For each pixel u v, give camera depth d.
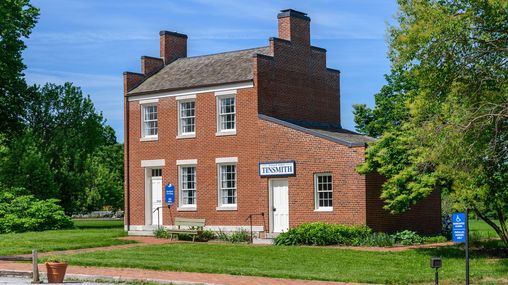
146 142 39.25
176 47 42.47
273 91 36.12
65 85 54.69
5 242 32.47
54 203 47.00
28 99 53.16
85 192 54.41
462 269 22.67
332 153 32.28
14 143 50.66
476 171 22.88
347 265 23.80
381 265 23.77
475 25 23.59
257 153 34.97
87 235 35.94
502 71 23.47
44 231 39.91
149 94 39.25
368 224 31.19
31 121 53.38
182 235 34.81
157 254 27.27
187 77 38.56
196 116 37.34
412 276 21.06
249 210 35.12
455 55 23.53
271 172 34.28
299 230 31.06
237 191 35.62
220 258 25.84
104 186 62.38
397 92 45.31
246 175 35.34
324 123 39.38
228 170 36.34
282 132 34.09
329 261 24.73
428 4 24.00
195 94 37.44
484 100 23.11
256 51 37.94
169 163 38.28
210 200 36.59
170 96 38.41
